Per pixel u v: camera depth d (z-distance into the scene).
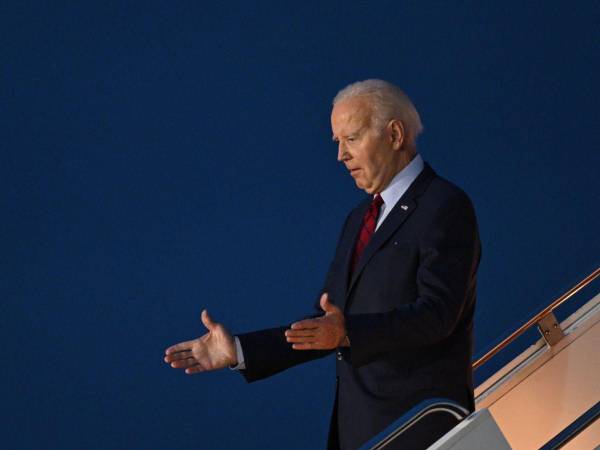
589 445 17.25
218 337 11.55
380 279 12.04
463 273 11.69
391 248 12.06
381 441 10.27
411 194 12.24
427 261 11.69
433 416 11.63
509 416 16.84
